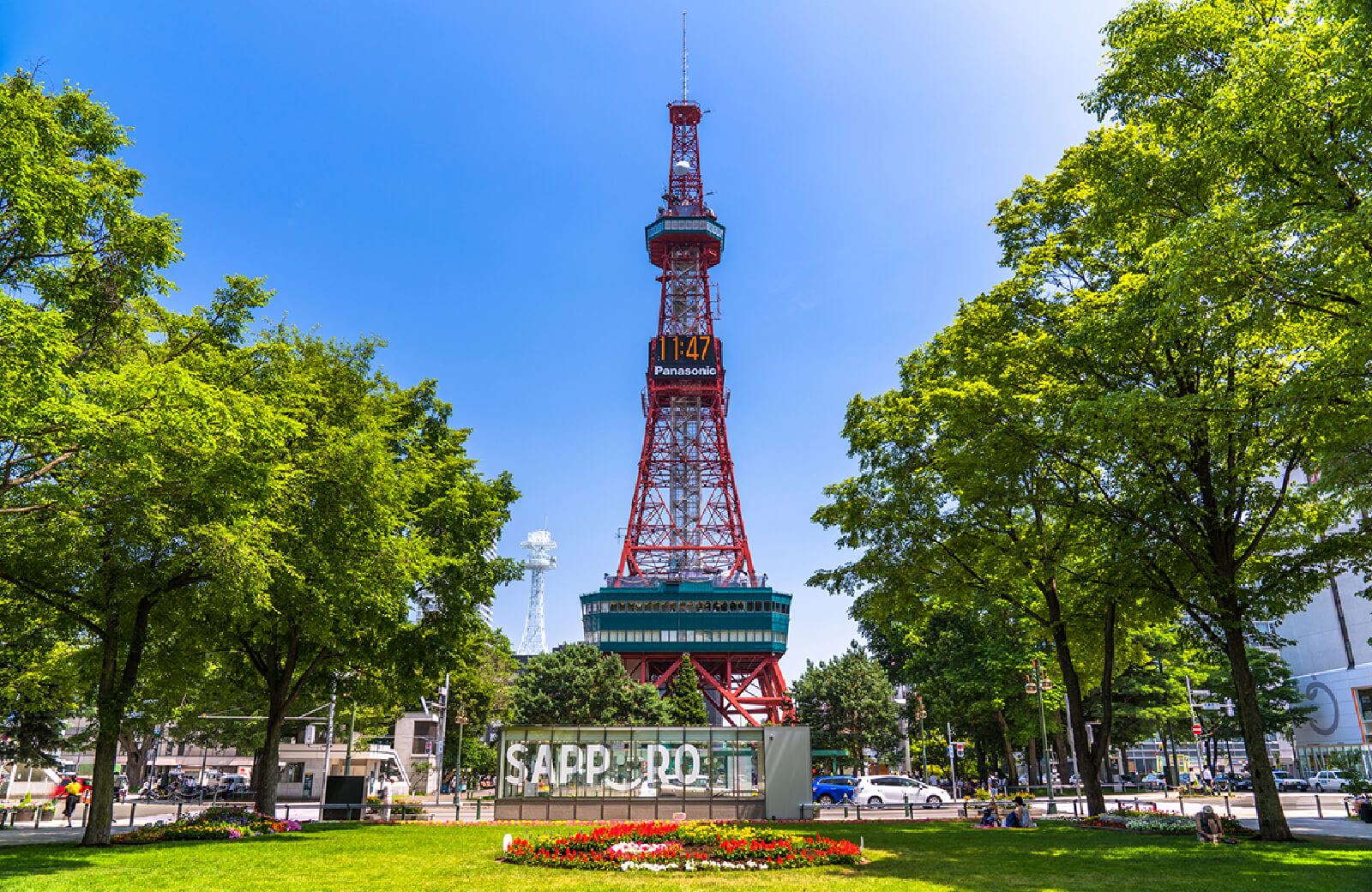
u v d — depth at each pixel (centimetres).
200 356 2211
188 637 2855
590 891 1634
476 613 3762
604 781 3809
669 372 12812
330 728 5928
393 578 2645
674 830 2388
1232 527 2569
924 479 3359
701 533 12331
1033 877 1809
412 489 2930
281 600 2636
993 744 7600
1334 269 1658
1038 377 2784
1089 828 3077
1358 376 1728
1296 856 2111
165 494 1903
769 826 3328
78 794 4728
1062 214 3027
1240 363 2459
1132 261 2575
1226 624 2533
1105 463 2675
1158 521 2628
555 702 9206
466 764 9575
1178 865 1972
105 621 2480
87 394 1688
